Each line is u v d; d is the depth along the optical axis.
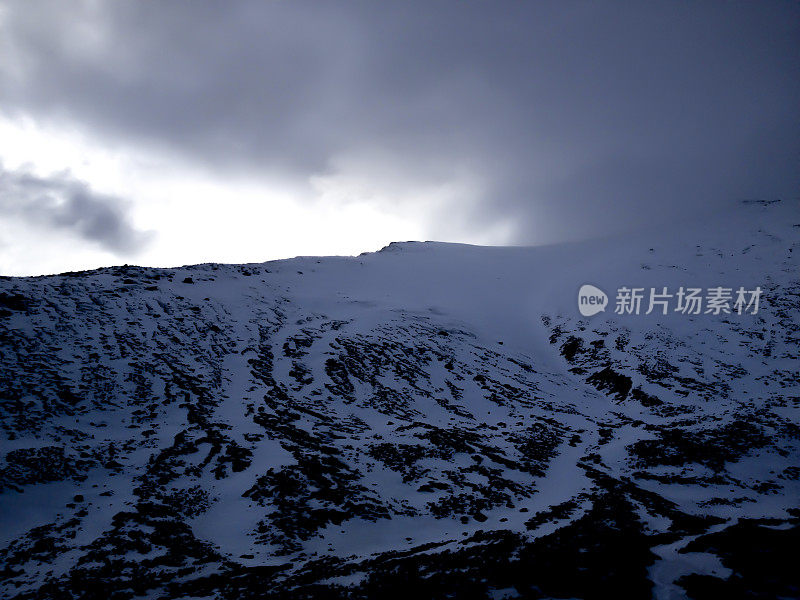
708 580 10.96
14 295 33.56
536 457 25.48
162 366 31.00
